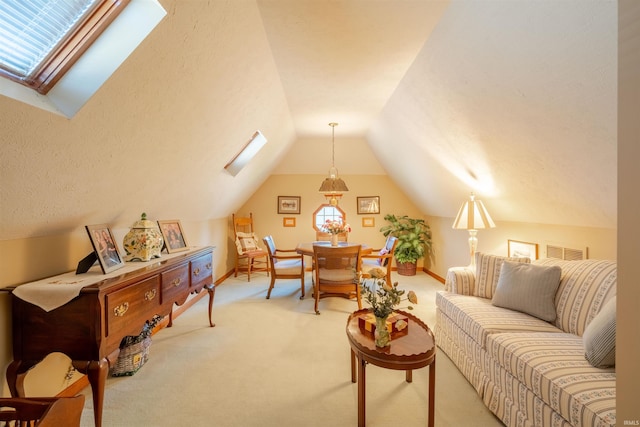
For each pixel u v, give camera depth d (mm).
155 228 2193
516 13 1390
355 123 3998
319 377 1975
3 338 1392
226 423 1535
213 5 1409
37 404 919
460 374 2020
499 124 2064
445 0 1627
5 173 1140
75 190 1533
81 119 1255
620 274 621
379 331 1505
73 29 1155
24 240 1499
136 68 1309
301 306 3492
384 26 1867
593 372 1235
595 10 1141
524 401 1381
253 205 5645
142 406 1668
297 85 2766
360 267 3332
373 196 5723
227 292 4113
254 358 2230
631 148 598
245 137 3053
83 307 1358
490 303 2146
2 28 1001
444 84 2227
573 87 1444
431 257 5133
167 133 1872
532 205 2590
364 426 1479
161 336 2627
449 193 3791
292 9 1710
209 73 1780
